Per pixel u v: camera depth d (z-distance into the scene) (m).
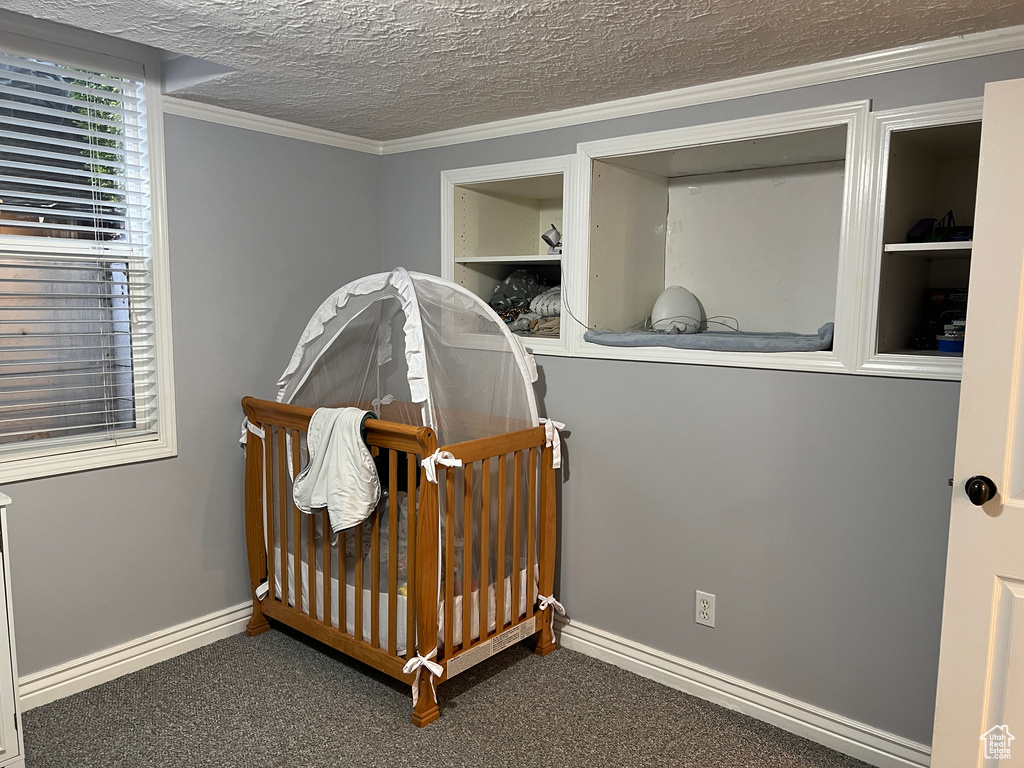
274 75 2.33
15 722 1.96
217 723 2.37
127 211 2.60
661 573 2.67
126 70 2.49
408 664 2.33
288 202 3.04
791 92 2.24
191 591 2.85
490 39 1.97
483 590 2.53
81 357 2.52
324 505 2.45
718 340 2.44
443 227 3.17
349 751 2.24
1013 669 1.73
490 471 2.59
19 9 1.83
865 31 1.89
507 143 2.93
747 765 2.21
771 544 2.40
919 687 2.16
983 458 1.72
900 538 2.16
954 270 2.44
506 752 2.25
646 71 2.24
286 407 2.66
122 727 2.34
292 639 2.96
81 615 2.54
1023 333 1.66
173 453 2.73
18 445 2.38
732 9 1.74
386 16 1.82
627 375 2.69
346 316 2.76
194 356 2.78
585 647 2.90
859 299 2.15
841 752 2.29
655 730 2.38
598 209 2.73
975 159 2.37
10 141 2.31
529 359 2.71
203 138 2.73
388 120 2.93
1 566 1.90
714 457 2.51
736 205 2.86
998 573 1.72
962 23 1.84
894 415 2.14
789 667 2.40
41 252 2.37
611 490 2.78
